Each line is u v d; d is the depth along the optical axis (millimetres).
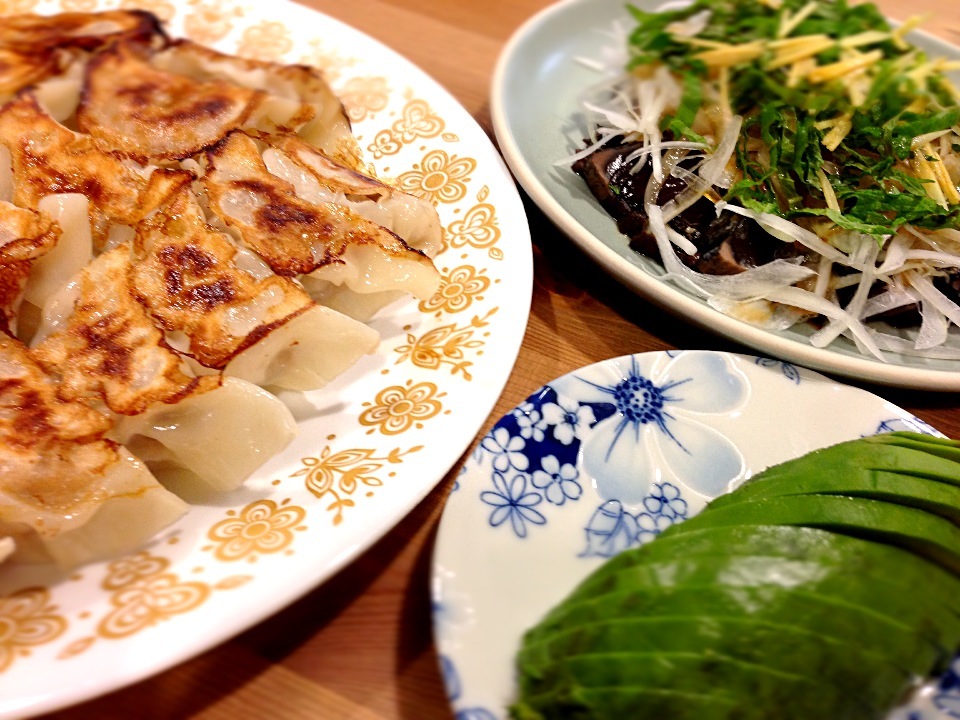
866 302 319
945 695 205
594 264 305
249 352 237
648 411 253
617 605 193
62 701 176
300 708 200
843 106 360
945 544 213
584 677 184
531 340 290
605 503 233
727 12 415
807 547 203
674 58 388
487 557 215
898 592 198
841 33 399
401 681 206
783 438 254
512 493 227
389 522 212
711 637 183
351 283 260
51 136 266
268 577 198
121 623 189
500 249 285
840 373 277
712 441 250
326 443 240
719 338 290
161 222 250
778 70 376
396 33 423
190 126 280
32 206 254
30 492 204
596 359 287
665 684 180
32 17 322
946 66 390
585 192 352
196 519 221
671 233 326
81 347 225
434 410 240
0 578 205
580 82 416
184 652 184
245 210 253
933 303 320
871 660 188
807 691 183
